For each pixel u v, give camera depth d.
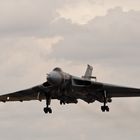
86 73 189.50
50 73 155.38
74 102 165.62
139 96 174.00
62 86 158.62
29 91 170.00
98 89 167.00
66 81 159.00
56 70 159.00
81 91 162.88
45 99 173.00
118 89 169.00
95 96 169.50
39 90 164.50
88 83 162.88
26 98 177.38
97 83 165.50
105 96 170.00
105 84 167.38
